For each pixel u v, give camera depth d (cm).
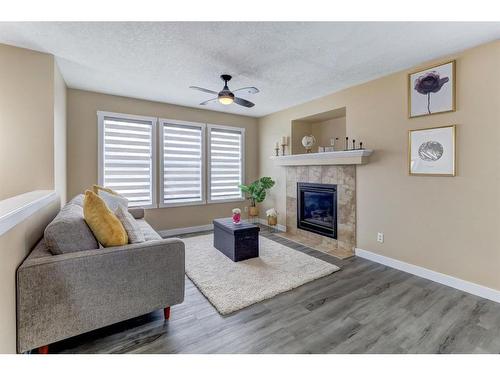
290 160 454
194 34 222
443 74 259
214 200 505
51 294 148
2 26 210
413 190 288
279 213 511
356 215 354
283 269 295
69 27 212
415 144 283
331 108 389
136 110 418
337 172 381
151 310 183
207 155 496
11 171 245
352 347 167
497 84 225
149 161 434
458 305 221
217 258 329
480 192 237
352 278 277
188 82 342
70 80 337
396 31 214
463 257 249
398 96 300
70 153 370
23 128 249
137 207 397
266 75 315
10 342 130
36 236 182
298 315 205
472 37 222
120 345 168
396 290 249
